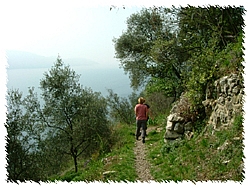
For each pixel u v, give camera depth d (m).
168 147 8.26
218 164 5.57
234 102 6.66
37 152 12.24
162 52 13.71
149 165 7.73
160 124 15.44
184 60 13.55
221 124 6.97
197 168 5.95
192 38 12.08
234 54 7.57
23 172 11.41
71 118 15.02
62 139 14.55
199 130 8.12
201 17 10.34
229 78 7.14
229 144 5.84
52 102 14.34
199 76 8.67
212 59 8.60
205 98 8.70
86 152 15.28
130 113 20.78
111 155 10.36
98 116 15.52
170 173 6.36
